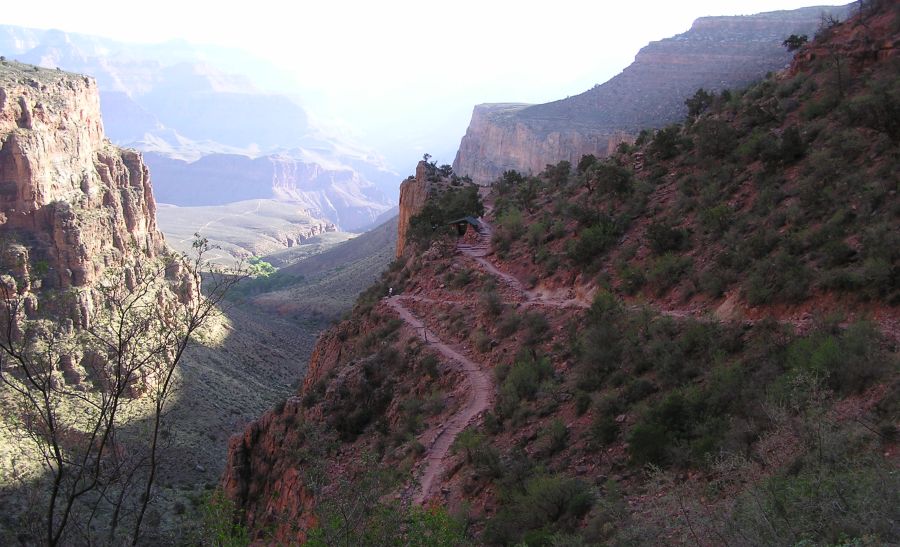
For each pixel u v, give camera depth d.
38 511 19.08
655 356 31.84
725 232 40.38
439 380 42.12
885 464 17.88
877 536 14.40
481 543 25.16
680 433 25.50
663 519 19.19
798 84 52.94
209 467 78.38
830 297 30.00
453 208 78.06
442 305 53.50
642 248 44.88
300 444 41.03
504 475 28.34
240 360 128.12
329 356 59.91
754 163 46.84
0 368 19.14
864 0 57.16
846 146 40.09
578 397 31.91
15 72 117.38
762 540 16.25
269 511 40.41
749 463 20.62
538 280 50.41
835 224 34.28
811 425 20.08
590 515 23.45
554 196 68.00
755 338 29.62
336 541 17.62
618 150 71.38
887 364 23.22
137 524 18.73
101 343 21.17
